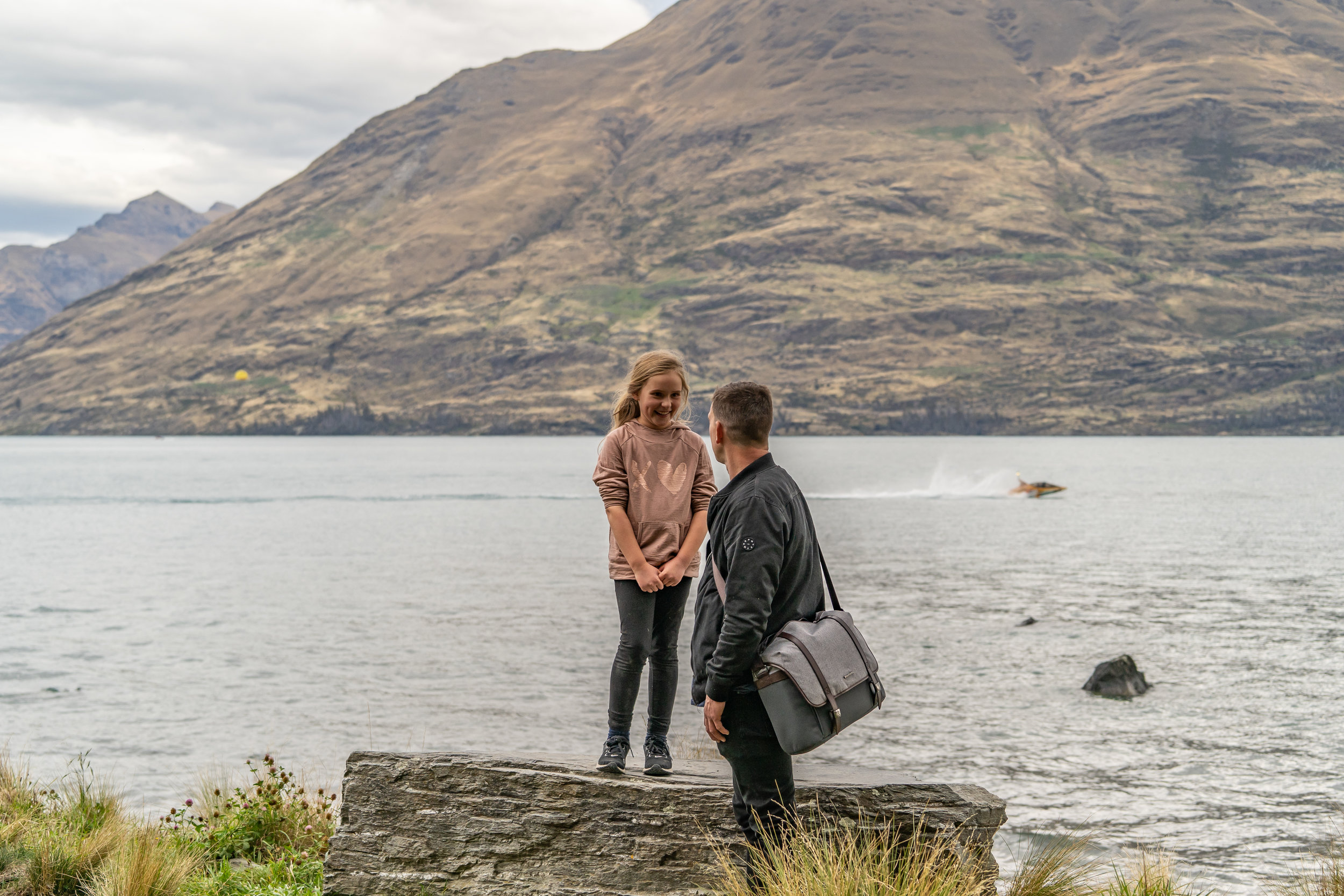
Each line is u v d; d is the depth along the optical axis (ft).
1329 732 54.29
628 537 17.31
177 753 50.29
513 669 71.82
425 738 53.57
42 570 137.28
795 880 14.90
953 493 312.71
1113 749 51.13
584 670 71.31
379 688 65.67
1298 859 36.27
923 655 75.66
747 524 14.21
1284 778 46.29
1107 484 354.95
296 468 537.65
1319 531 189.26
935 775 47.03
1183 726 55.72
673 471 17.58
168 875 21.77
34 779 43.34
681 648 77.41
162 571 136.26
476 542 177.17
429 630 88.17
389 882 18.02
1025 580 121.19
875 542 169.58
